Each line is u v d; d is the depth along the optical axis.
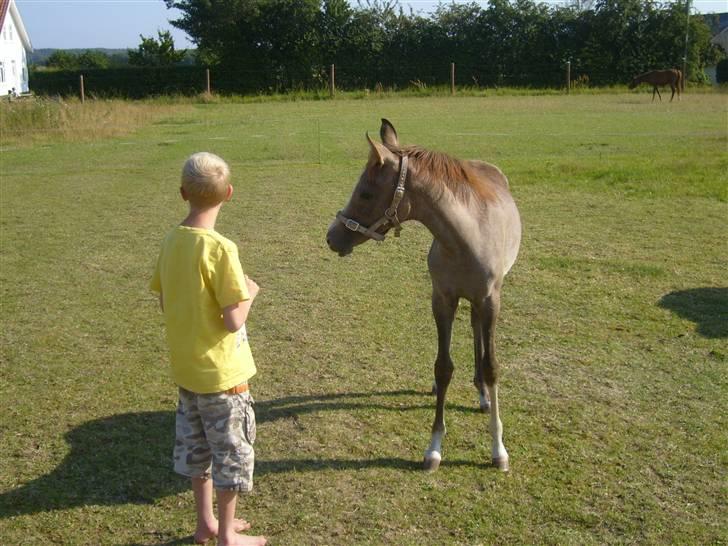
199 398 3.17
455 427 4.51
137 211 10.59
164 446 4.29
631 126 20.31
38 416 4.64
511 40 39.56
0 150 16.52
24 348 5.72
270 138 18.36
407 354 5.60
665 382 5.07
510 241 4.31
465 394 4.96
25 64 48.06
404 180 3.71
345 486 3.89
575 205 10.56
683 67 39.19
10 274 7.61
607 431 4.43
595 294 6.88
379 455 4.20
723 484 3.88
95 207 10.85
